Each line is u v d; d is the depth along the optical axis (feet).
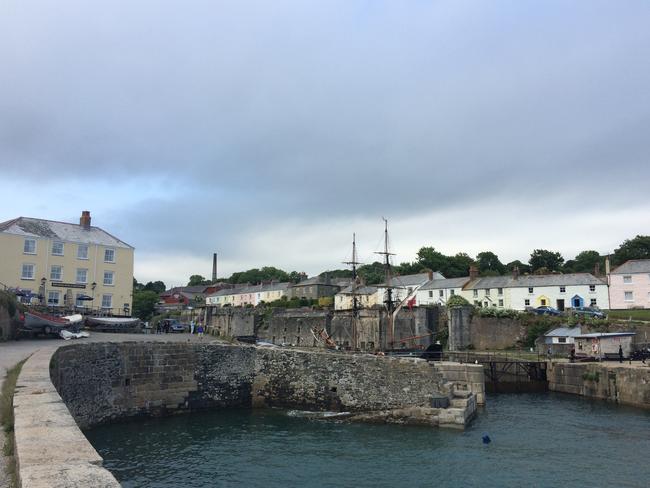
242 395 99.96
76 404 72.02
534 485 55.57
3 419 29.25
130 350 86.58
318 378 96.07
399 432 79.05
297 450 69.77
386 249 178.91
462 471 60.23
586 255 345.51
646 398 99.35
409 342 185.37
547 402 108.99
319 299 281.95
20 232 157.99
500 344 174.19
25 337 110.32
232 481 57.67
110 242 178.09
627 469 60.54
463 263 326.85
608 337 131.95
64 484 15.60
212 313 239.71
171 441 74.49
